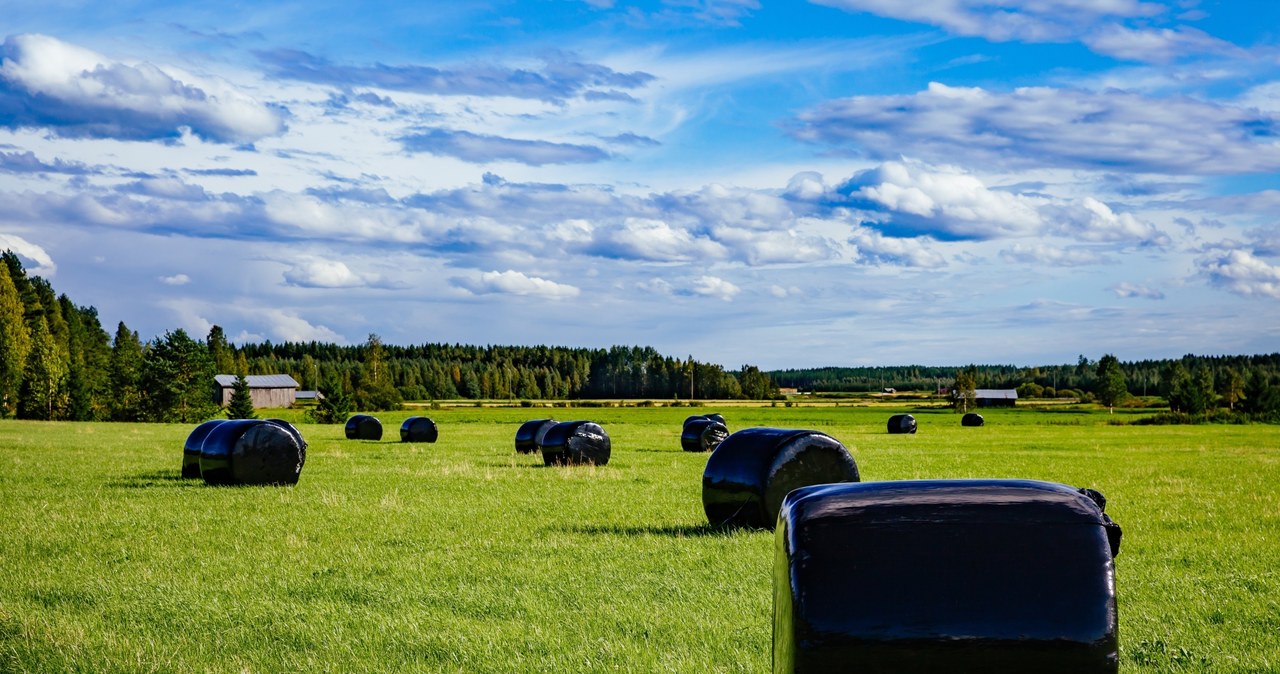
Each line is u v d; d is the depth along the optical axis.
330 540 14.20
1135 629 8.89
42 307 134.25
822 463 15.71
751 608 9.59
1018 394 186.50
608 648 8.09
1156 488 22.55
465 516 16.84
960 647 5.31
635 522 16.17
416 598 10.22
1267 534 14.95
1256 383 96.62
